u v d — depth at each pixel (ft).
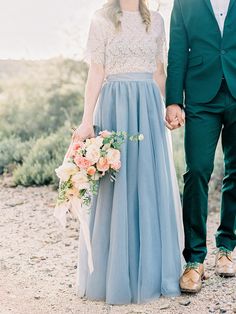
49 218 21.57
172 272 13.39
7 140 31.24
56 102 36.60
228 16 13.26
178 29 13.66
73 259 16.97
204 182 13.64
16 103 36.55
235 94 13.35
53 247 18.22
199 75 13.52
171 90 13.52
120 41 12.98
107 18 13.03
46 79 39.19
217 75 13.37
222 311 12.66
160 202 13.23
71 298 13.64
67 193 12.64
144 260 13.02
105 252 13.21
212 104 13.48
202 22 13.37
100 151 12.56
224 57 13.34
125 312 12.67
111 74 13.21
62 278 15.25
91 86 13.12
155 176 13.26
